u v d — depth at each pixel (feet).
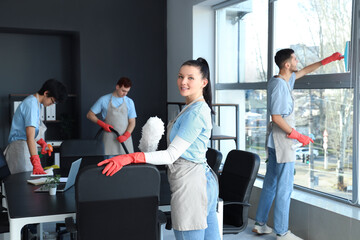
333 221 10.61
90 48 17.46
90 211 6.30
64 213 6.93
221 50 16.97
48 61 18.26
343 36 11.06
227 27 16.44
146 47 18.58
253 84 14.82
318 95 12.01
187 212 6.63
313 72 12.16
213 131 16.38
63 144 12.32
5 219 8.90
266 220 12.37
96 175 6.17
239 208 9.12
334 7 11.30
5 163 10.52
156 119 7.06
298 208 11.83
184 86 6.79
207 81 7.01
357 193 10.78
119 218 6.48
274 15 13.75
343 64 11.07
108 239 6.52
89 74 17.51
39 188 8.61
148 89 18.75
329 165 11.69
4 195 9.30
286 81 11.43
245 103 15.57
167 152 6.49
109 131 14.67
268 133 11.94
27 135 10.29
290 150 11.34
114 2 17.80
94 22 17.47
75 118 18.65
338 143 11.32
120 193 6.35
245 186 9.09
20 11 16.16
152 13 18.61
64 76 18.63
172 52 18.56
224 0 16.11
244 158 9.48
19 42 17.66
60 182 9.22
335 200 11.48
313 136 12.28
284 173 11.41
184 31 17.54
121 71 18.13
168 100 19.08
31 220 6.74
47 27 16.61
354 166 10.78
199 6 16.98
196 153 6.75
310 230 11.41
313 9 12.06
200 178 6.72
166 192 8.50
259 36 14.61
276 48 13.74
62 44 18.49
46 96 10.64
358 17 10.41
